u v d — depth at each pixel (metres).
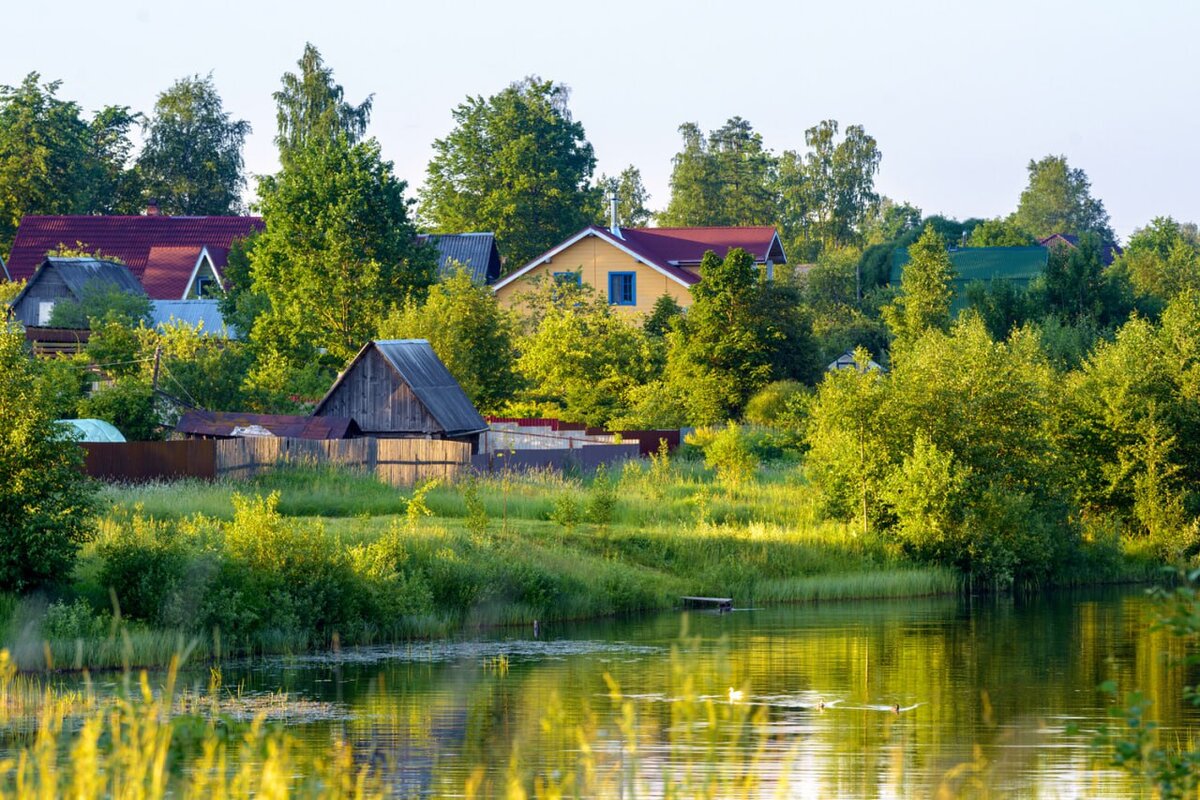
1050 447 82.19
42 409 51.72
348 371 93.06
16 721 37.47
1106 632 59.47
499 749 36.03
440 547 61.47
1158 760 21.14
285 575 54.06
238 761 32.19
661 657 51.12
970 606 69.25
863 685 46.56
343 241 121.88
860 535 78.25
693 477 94.50
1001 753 36.75
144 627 49.72
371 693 43.72
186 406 94.31
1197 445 90.56
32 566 50.09
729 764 34.84
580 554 67.06
